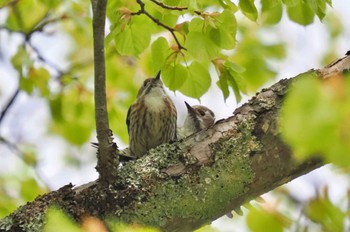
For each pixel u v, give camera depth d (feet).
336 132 16.33
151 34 33.68
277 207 33.60
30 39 45.19
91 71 49.93
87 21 48.60
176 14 31.53
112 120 47.06
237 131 26.89
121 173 26.48
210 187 26.22
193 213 26.09
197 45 30.30
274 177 26.61
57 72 45.70
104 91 26.00
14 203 41.83
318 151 16.65
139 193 25.93
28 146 50.01
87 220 24.66
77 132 48.98
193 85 33.88
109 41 31.35
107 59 48.08
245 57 48.91
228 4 30.96
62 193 25.95
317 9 29.50
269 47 49.70
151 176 26.32
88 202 25.72
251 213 33.09
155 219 25.77
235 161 26.45
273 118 26.81
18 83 44.19
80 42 50.75
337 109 16.38
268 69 48.96
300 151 16.94
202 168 26.43
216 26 30.12
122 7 31.48
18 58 43.62
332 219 33.58
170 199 25.98
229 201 26.43
